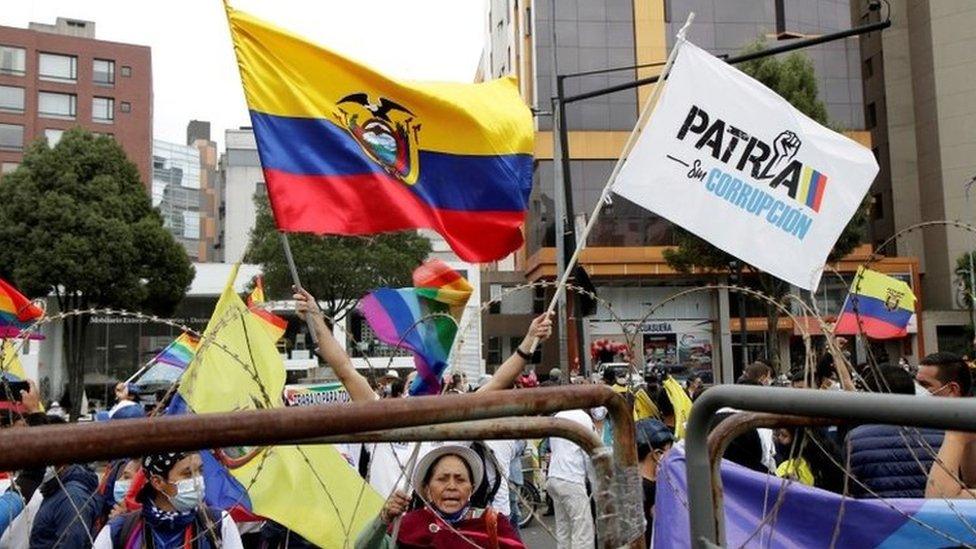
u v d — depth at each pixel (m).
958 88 47.06
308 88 4.37
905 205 49.12
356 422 1.48
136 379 7.75
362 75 4.48
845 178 4.87
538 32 39.22
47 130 53.03
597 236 37.91
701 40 39.69
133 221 31.89
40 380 35.94
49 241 29.97
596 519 1.89
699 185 4.62
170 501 3.25
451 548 3.16
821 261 4.76
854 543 2.72
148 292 31.81
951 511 2.73
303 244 28.66
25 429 1.18
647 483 4.74
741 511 2.83
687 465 1.98
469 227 4.68
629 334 3.61
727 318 37.34
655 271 37.72
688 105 4.68
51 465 1.19
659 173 4.59
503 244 4.76
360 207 4.37
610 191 4.54
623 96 39.03
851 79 40.00
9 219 30.17
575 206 37.97
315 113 4.34
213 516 3.31
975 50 46.78
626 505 1.86
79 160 31.16
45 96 53.28
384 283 29.16
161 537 3.23
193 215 76.38
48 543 3.72
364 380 4.00
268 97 4.27
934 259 47.19
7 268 30.33
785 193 4.75
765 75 26.94
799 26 40.06
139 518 3.29
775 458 3.82
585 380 11.07
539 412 1.73
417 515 3.29
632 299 38.22
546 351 39.69
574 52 39.09
